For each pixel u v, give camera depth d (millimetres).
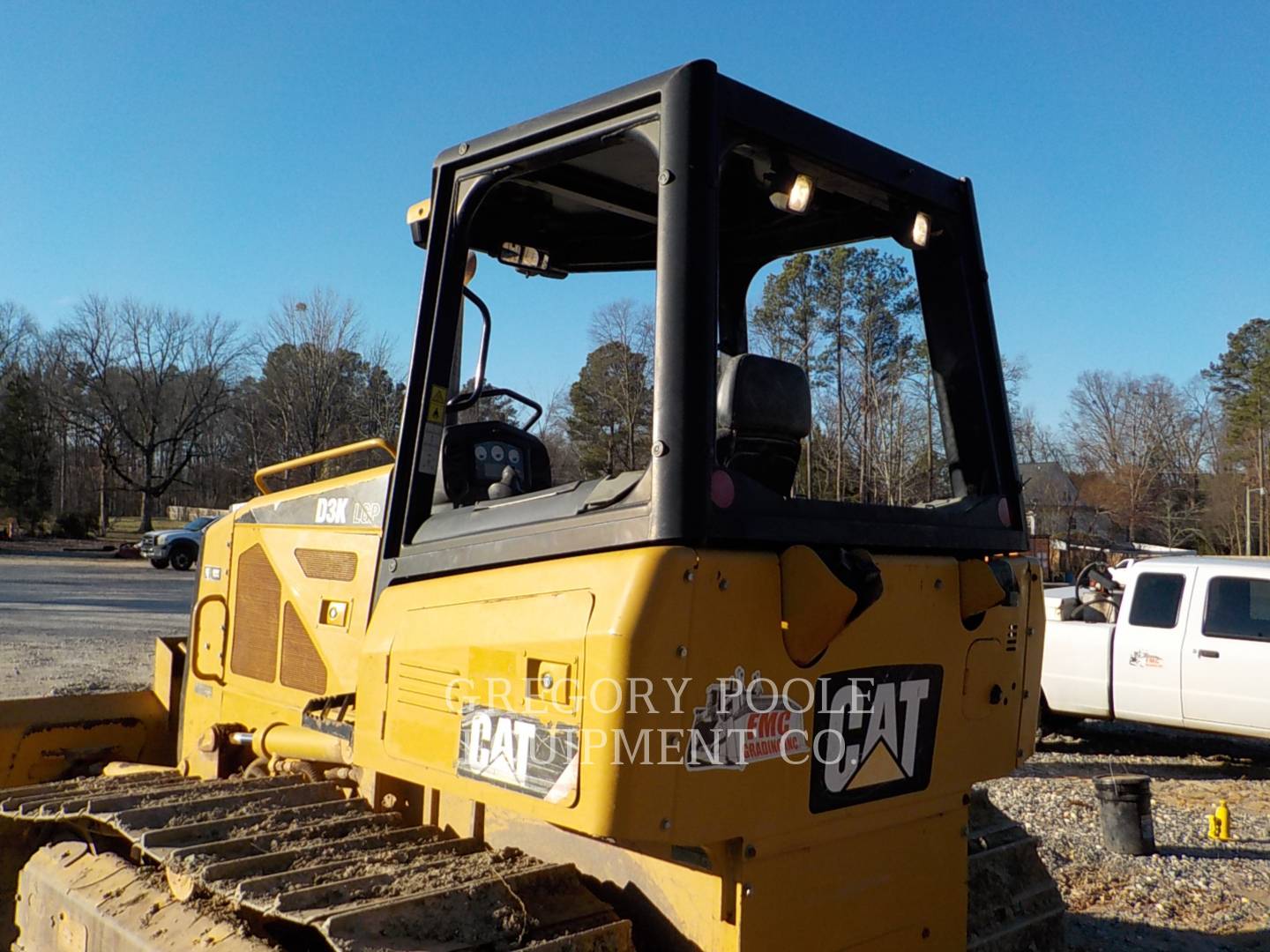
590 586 2352
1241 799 8492
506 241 3822
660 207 2453
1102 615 10688
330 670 3732
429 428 3055
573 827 2271
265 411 57219
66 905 3143
